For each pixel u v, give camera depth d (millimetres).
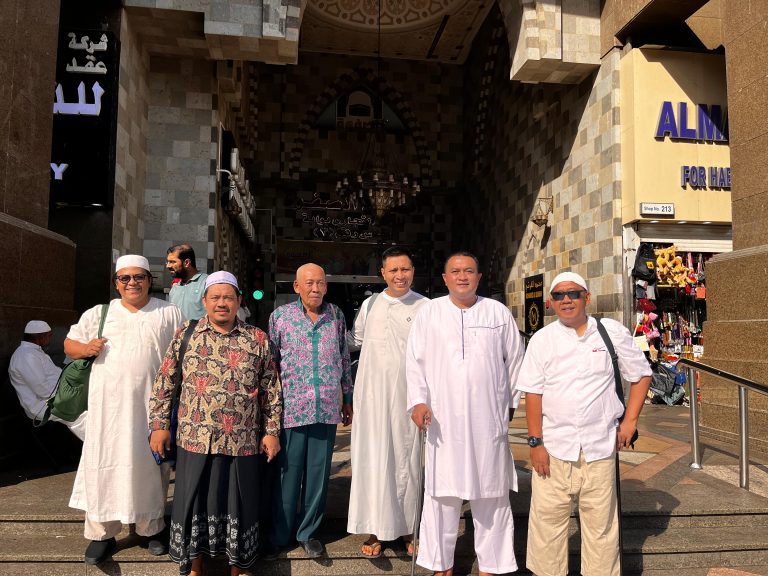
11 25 5359
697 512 4074
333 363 3592
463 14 16359
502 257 15195
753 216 6277
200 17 8867
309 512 3527
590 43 10367
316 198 18234
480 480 3191
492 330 3342
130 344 3412
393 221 19203
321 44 18031
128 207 8898
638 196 9523
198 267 9859
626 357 3205
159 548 3447
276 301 18141
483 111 16922
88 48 7848
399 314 3715
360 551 3562
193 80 10133
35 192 5770
